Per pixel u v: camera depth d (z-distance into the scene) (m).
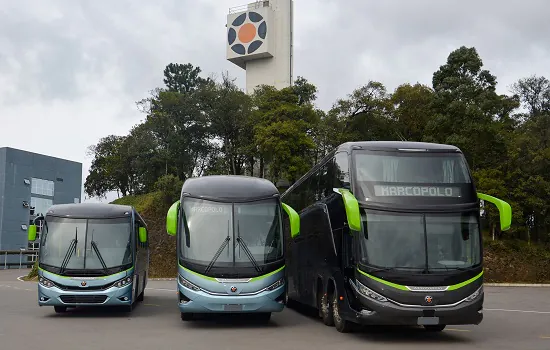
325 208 15.38
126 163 60.62
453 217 12.54
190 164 52.88
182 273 14.03
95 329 14.02
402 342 12.23
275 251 14.38
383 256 12.20
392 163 12.90
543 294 29.09
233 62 71.12
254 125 48.28
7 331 13.48
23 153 71.00
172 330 13.98
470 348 11.41
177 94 54.22
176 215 14.30
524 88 59.50
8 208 68.69
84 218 17.20
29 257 70.69
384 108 46.50
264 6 69.88
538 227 44.09
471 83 40.44
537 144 43.03
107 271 16.62
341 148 14.20
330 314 14.84
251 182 15.48
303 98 54.44
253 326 14.99
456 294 12.02
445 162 13.00
